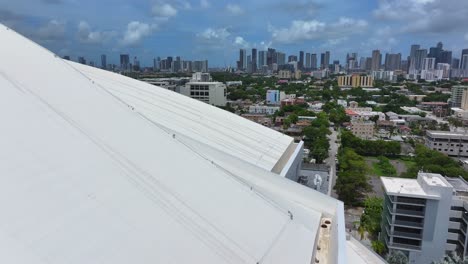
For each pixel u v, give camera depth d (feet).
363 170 238.48
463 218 138.10
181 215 45.60
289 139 142.41
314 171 231.50
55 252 32.83
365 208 178.40
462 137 320.29
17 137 42.68
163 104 120.57
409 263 139.33
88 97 61.26
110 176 45.19
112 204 41.14
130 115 64.39
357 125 395.75
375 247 141.49
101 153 48.32
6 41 66.85
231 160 73.97
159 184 48.83
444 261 120.98
